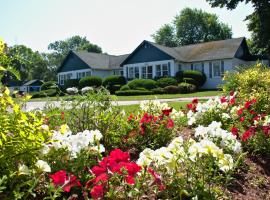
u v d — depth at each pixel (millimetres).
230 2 33281
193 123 6031
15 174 2453
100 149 3209
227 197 3305
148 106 6008
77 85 38500
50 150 2918
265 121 5688
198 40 72500
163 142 4758
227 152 4242
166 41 75625
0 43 2744
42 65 82438
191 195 2953
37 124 2531
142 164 2848
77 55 44531
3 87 2695
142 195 2832
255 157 5070
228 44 36250
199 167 3170
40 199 2615
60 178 2320
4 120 2422
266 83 9828
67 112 4457
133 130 4590
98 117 4320
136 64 38594
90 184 2840
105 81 35281
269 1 32312
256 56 37406
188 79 31953
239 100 7973
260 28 32531
